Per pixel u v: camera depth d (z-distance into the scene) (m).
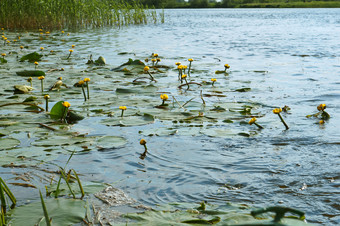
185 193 1.90
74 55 7.79
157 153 2.45
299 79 5.10
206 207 1.70
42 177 2.07
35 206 1.68
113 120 3.15
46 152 2.43
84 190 1.90
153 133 2.84
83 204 1.71
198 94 4.18
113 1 17.14
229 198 1.84
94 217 1.62
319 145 2.55
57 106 3.21
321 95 4.09
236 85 4.69
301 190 1.91
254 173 2.13
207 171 2.17
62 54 7.91
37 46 9.33
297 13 37.84
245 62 6.82
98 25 16.11
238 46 9.64
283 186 1.96
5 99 3.86
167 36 12.48
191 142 2.65
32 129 2.90
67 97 4.00
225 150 2.49
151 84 4.61
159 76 5.35
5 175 2.08
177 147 2.55
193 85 4.69
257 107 3.60
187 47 9.43
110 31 14.05
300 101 3.84
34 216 1.58
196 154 2.43
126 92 4.23
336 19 24.41
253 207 1.72
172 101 3.82
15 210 1.64
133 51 8.55
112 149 2.51
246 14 36.34
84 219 1.59
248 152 2.45
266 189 1.93
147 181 2.04
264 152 2.45
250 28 16.80
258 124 3.03
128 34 12.97
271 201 1.80
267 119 3.18
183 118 3.20
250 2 71.44
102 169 2.19
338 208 1.72
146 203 1.78
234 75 5.45
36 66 6.20
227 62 6.83
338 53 7.89
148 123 3.09
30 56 6.62
